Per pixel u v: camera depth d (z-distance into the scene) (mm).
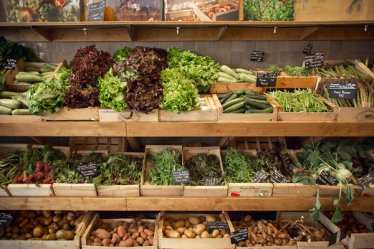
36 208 2805
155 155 3100
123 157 3068
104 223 3070
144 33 3158
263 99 2783
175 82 2652
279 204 2832
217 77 2988
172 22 2832
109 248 2752
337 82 2807
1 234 2869
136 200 2797
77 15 2875
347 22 2873
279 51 3361
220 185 2807
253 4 2883
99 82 2641
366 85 2869
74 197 2777
